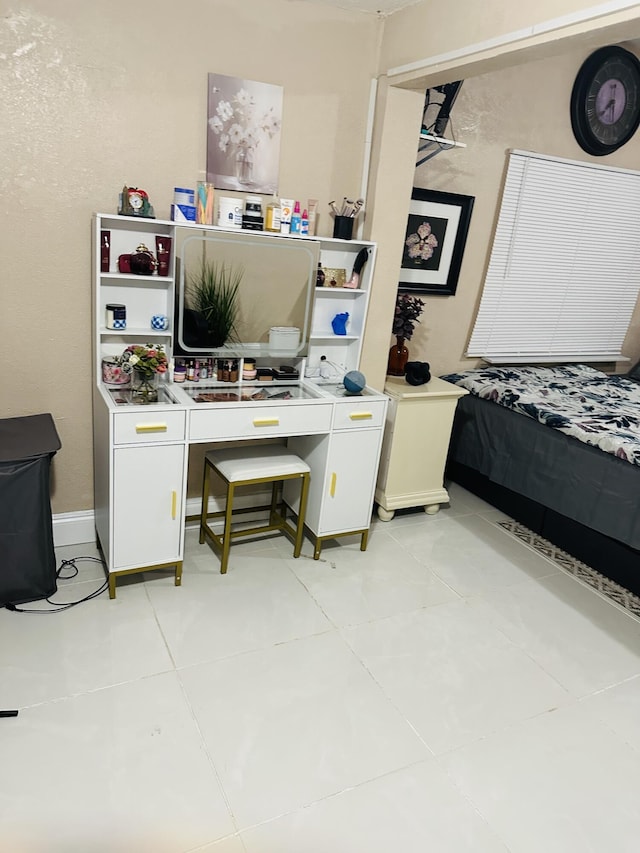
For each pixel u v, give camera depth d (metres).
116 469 2.31
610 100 3.84
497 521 3.49
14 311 2.45
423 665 2.27
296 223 2.71
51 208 2.39
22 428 2.41
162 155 2.51
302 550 2.97
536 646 2.45
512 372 3.98
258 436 2.57
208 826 1.60
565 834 1.68
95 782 1.69
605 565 2.99
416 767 1.84
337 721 1.98
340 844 1.59
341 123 2.81
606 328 4.52
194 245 2.52
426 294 3.64
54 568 2.42
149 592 2.53
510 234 3.82
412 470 3.33
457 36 2.30
